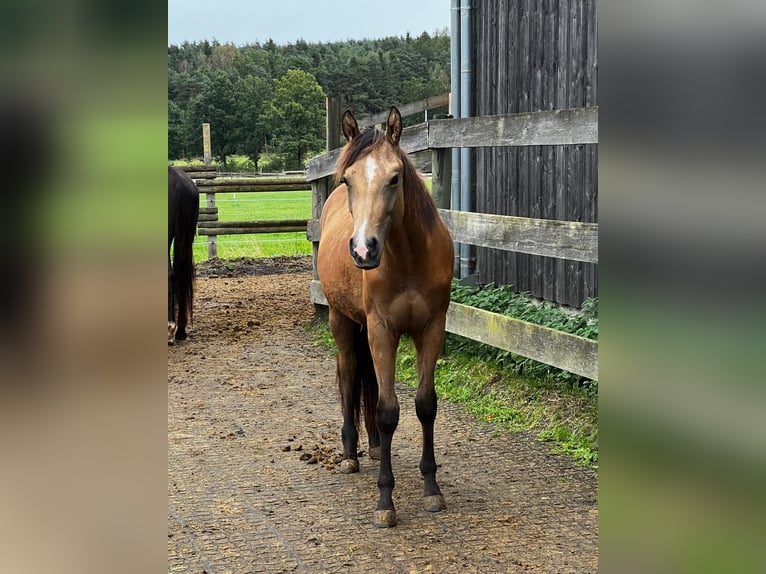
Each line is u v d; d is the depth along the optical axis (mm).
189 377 5965
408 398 5203
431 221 3332
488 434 4422
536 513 3359
